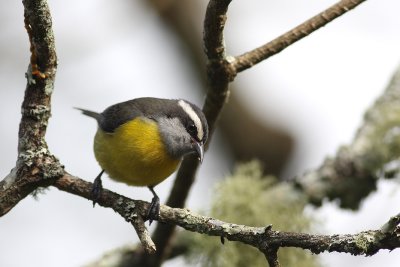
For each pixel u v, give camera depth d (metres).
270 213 11.81
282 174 15.55
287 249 11.52
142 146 10.46
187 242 11.70
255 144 15.41
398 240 6.61
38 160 8.52
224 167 15.45
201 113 10.98
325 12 9.42
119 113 10.75
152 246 8.05
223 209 11.83
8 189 8.43
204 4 15.98
